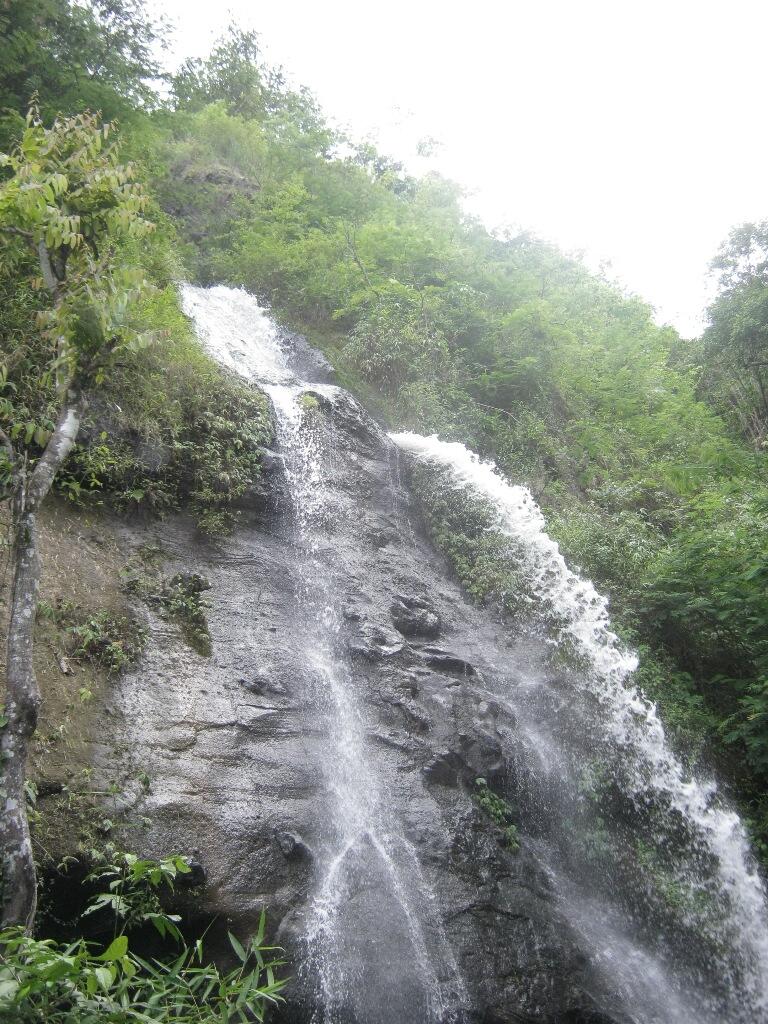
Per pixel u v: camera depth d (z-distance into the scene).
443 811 6.63
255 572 8.19
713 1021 6.53
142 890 4.92
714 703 10.47
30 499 4.93
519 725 8.09
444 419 14.44
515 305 19.17
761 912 7.90
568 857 7.24
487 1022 5.39
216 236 17.44
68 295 5.43
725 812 8.73
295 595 8.21
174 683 6.57
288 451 9.91
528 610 10.08
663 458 17.61
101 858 5.02
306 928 5.30
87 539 7.38
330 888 5.61
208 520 8.33
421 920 5.72
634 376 19.86
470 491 11.54
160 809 5.53
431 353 15.57
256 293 16.22
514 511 11.67
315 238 17.22
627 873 7.45
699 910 7.46
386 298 16.12
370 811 6.35
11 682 4.42
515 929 6.01
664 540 13.70
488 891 6.18
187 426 8.88
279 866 5.57
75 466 7.72
